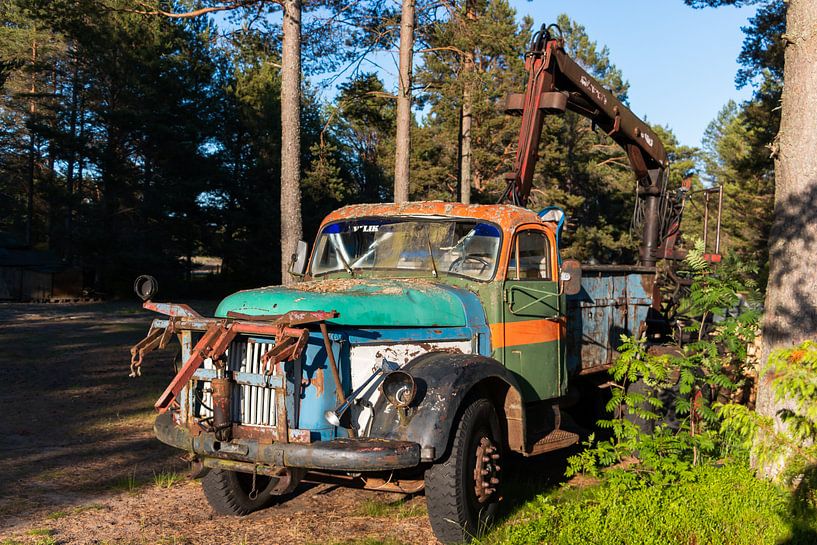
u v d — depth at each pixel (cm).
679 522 478
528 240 608
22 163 4662
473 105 2469
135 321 2380
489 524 502
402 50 1529
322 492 622
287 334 436
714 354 642
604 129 903
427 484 475
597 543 443
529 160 805
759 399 602
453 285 573
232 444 458
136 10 1440
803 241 583
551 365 622
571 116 4222
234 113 4012
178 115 3706
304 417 457
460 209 602
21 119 4647
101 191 4028
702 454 645
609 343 769
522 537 455
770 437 510
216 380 461
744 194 4094
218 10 1372
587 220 4344
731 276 712
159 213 3712
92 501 586
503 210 593
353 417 469
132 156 3916
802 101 587
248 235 4066
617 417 695
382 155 4316
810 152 583
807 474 521
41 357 1476
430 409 457
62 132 3494
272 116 3966
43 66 3803
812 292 578
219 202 4028
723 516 491
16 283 3344
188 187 3747
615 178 4347
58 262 3616
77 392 1090
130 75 3500
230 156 4047
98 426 866
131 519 545
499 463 510
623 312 798
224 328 455
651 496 514
